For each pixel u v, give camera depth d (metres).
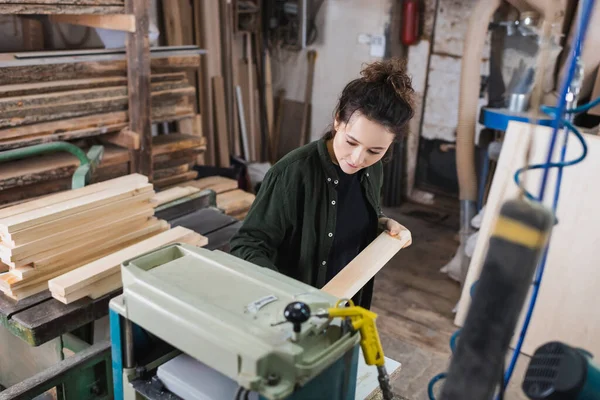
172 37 3.81
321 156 1.41
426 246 3.88
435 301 3.19
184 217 2.19
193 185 3.06
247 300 0.91
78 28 3.07
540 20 2.86
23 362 1.81
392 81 1.22
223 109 4.19
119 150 2.66
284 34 4.79
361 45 4.44
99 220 1.67
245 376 0.77
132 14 2.42
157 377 0.99
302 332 0.82
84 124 2.44
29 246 1.51
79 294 1.50
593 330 2.50
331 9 4.54
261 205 1.41
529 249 0.66
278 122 5.10
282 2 4.66
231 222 2.17
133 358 0.99
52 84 2.32
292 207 1.41
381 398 1.17
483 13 2.99
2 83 2.20
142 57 2.51
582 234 2.46
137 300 0.90
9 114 2.18
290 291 0.94
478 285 0.71
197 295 0.91
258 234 1.41
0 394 1.24
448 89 4.30
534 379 0.79
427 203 4.65
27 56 2.30
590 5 0.72
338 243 1.53
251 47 4.66
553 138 0.69
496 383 0.72
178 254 1.06
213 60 4.09
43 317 1.45
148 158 2.70
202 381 0.93
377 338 0.88
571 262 2.51
